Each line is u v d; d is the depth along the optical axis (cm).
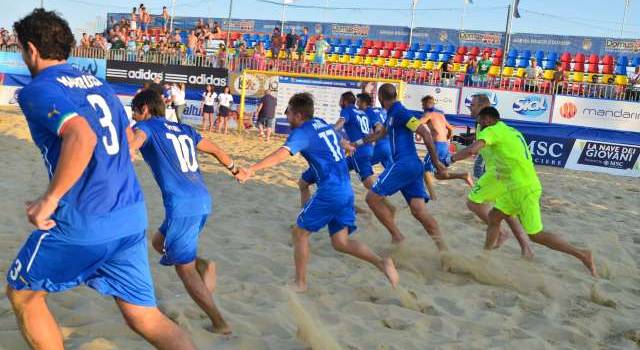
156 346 288
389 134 631
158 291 461
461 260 573
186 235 381
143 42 2573
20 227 631
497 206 607
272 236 682
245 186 1000
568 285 563
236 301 453
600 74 2264
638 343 449
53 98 246
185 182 381
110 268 275
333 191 478
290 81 1842
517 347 413
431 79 1947
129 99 2145
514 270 580
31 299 275
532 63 1998
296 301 415
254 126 2030
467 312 480
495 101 1748
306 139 468
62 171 239
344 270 568
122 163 273
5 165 1033
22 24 261
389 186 613
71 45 271
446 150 946
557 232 806
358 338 407
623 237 818
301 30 3362
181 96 1880
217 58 2092
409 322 442
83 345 351
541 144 1731
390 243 654
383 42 2855
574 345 436
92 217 258
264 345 381
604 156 1686
